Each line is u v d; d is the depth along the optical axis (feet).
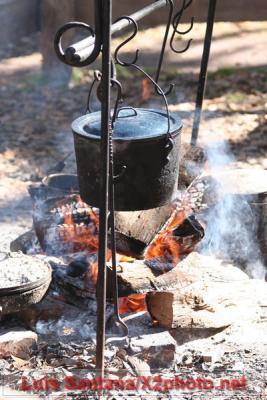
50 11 31.01
